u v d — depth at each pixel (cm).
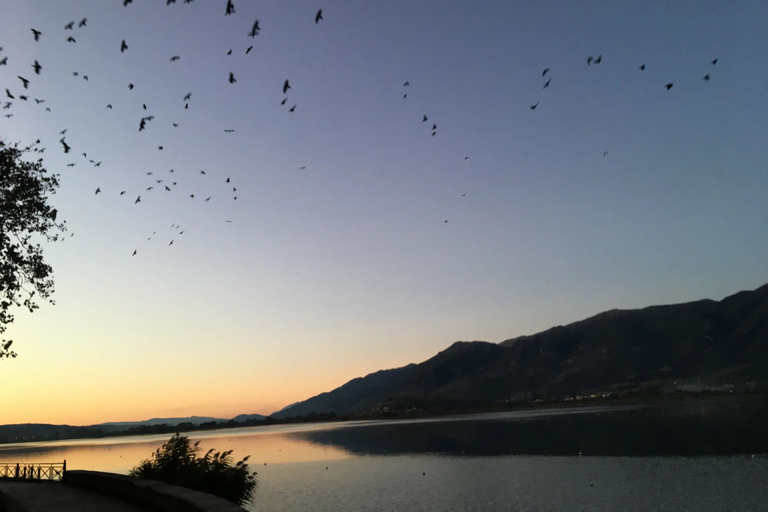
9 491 2430
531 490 5134
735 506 4075
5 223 2588
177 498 1323
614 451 7656
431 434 15150
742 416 12244
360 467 7575
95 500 1975
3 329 2581
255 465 8588
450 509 4541
